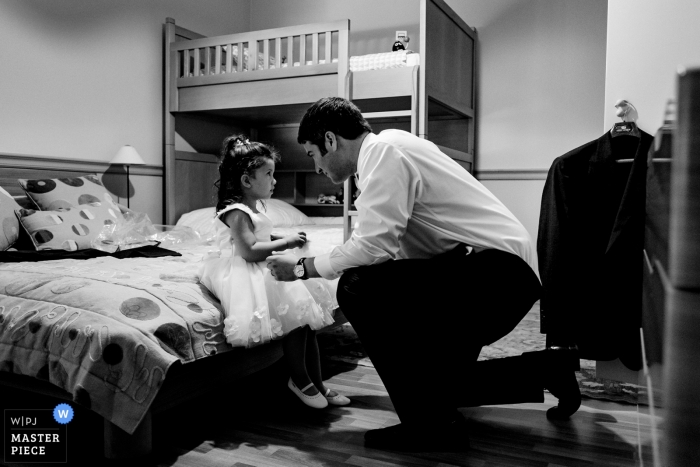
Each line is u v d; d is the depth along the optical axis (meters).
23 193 2.99
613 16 1.81
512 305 1.47
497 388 1.55
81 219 2.62
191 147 4.23
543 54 4.13
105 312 1.46
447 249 1.57
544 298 1.79
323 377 2.20
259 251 1.77
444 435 1.51
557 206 1.78
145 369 1.38
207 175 4.34
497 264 1.45
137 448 1.42
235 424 1.71
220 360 1.67
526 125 4.20
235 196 1.87
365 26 4.60
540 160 4.17
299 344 1.84
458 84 3.87
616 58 1.81
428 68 3.22
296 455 1.48
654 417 0.69
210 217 3.68
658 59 1.76
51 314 1.50
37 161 3.09
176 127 4.07
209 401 1.92
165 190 4.01
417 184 1.50
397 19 4.47
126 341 1.39
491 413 1.83
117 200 3.64
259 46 4.88
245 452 1.50
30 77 3.08
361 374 2.25
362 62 3.38
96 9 3.47
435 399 1.51
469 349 1.52
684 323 0.50
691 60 1.72
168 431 1.64
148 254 2.42
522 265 1.45
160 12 3.98
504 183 4.28
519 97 4.21
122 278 1.72
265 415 1.79
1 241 2.37
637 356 1.69
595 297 1.75
